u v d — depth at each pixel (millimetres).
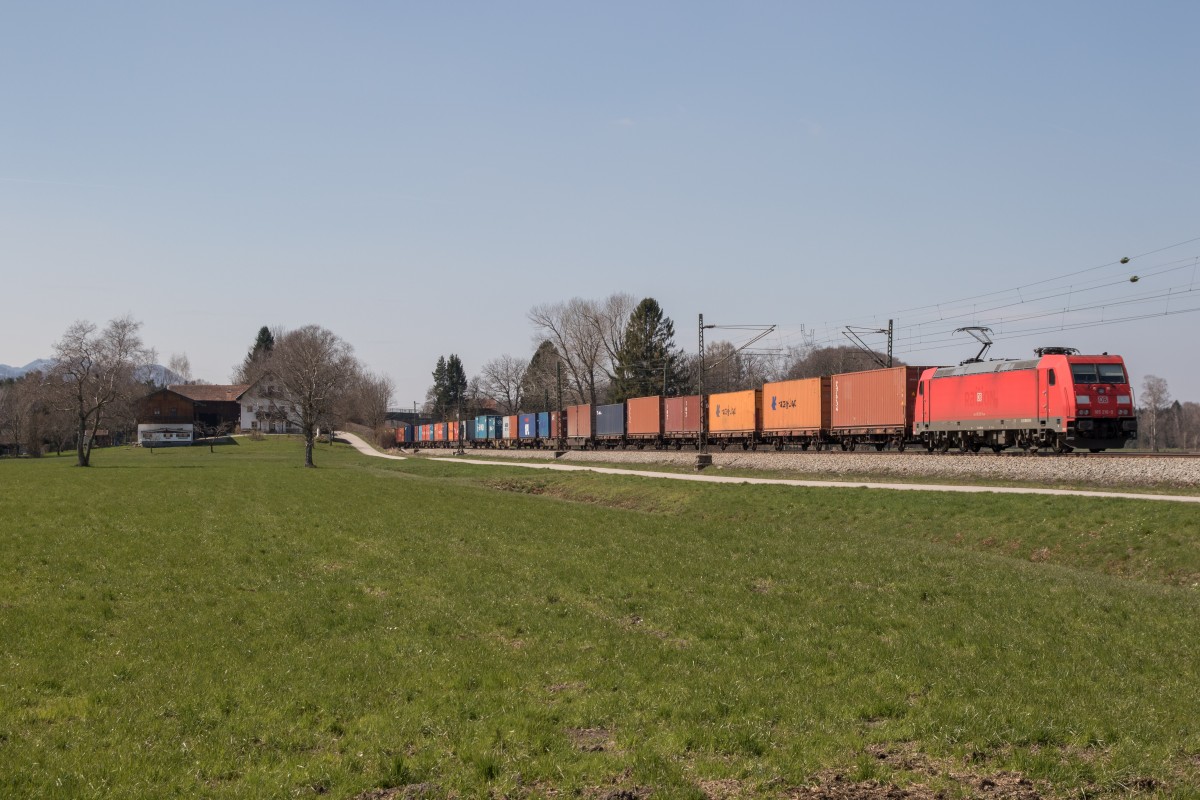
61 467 77562
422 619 18125
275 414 147875
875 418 52156
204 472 69688
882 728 11812
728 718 12102
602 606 19422
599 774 10336
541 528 32219
